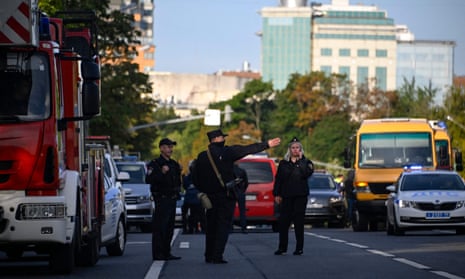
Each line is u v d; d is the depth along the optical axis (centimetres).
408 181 5403
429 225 5128
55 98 2709
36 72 2711
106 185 3700
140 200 6519
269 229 6988
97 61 3328
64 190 2752
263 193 6128
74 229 2798
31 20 2658
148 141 13325
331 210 7169
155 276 2755
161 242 3391
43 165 2677
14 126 2675
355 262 3144
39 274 2855
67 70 2852
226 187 3172
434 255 3403
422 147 6519
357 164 6519
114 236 3666
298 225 3569
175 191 3403
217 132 3194
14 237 2659
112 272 2931
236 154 3183
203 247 4225
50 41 2742
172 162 3409
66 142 2830
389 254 3472
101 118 9844
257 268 2983
